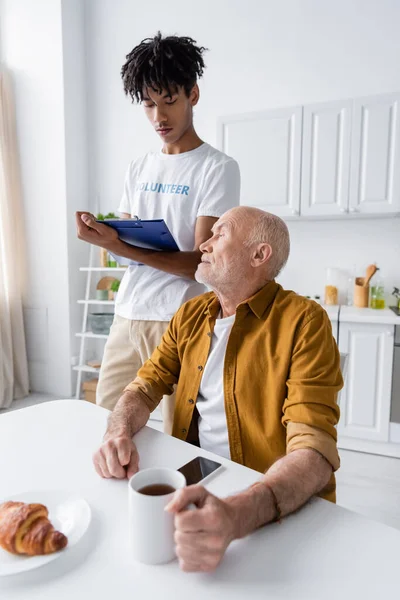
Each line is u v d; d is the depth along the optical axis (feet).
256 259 3.28
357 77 8.96
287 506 2.13
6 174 10.62
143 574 1.78
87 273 11.35
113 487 2.42
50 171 10.71
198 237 4.43
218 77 10.03
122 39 10.85
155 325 4.59
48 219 10.85
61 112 10.45
